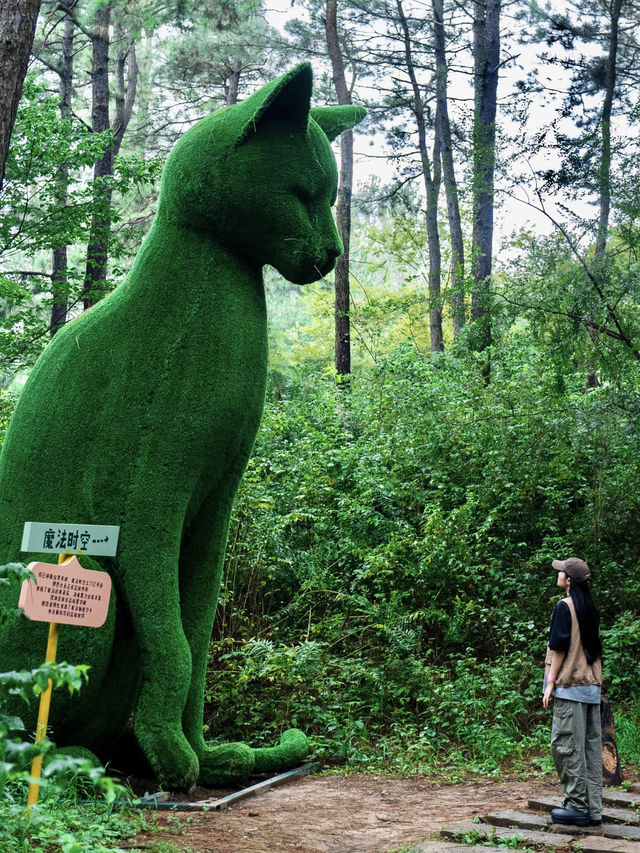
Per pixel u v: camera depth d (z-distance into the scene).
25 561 5.72
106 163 16.92
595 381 13.76
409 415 12.40
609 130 9.87
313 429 12.50
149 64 26.00
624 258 9.95
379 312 25.48
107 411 5.85
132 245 19.45
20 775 2.42
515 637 9.01
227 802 5.69
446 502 11.27
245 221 6.12
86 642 5.58
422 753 7.24
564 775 5.14
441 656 9.50
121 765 6.35
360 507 10.26
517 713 8.21
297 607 9.33
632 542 10.36
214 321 6.06
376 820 5.41
